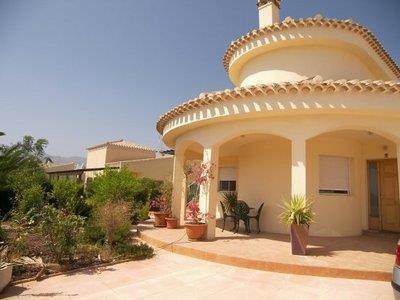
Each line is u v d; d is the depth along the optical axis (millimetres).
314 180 11523
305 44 12867
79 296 5727
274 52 13453
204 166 10609
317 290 6184
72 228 7961
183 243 9625
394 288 4785
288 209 8719
